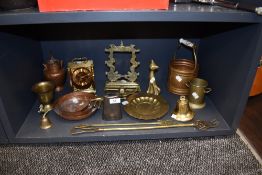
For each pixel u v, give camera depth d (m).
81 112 0.92
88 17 0.69
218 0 0.82
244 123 1.02
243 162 0.82
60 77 1.07
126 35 1.14
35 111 0.98
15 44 0.88
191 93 1.00
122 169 0.79
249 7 0.71
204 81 1.00
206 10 0.73
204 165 0.81
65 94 1.06
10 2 0.69
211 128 0.91
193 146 0.88
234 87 0.87
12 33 0.85
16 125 0.86
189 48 1.21
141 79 1.25
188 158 0.84
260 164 0.82
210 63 1.08
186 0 0.83
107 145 0.88
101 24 1.09
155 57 1.22
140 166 0.80
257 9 0.69
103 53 1.19
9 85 0.82
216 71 1.02
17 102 0.88
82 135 0.86
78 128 0.89
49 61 1.06
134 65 1.07
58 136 0.85
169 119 0.94
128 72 1.15
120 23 1.09
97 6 0.68
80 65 1.04
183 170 0.79
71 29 1.10
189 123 0.92
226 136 0.93
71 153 0.85
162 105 0.99
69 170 0.79
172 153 0.85
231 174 0.78
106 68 1.23
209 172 0.79
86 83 1.06
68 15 0.68
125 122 0.92
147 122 0.92
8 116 0.81
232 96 0.89
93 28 1.10
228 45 0.91
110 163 0.81
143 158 0.83
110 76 1.09
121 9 0.69
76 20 0.69
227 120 0.93
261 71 1.06
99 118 0.94
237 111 0.87
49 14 0.68
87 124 0.90
